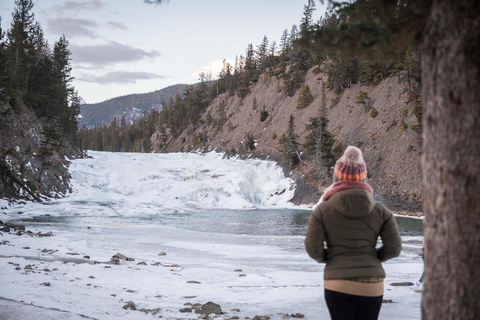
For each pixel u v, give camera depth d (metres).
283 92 98.44
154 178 64.62
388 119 58.72
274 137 81.12
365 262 2.89
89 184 58.25
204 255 15.59
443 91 2.05
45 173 51.50
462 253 1.97
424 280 2.19
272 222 36.88
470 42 1.97
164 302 6.80
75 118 72.75
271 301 7.09
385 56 2.85
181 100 167.38
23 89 60.09
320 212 3.00
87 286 7.71
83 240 18.11
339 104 73.25
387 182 49.91
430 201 2.12
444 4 2.06
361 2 2.87
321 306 6.69
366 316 2.90
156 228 28.66
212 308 6.10
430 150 2.13
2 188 43.19
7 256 11.41
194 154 87.25
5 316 4.91
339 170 3.06
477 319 1.94
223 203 57.81
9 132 49.75
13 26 72.06
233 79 131.50
